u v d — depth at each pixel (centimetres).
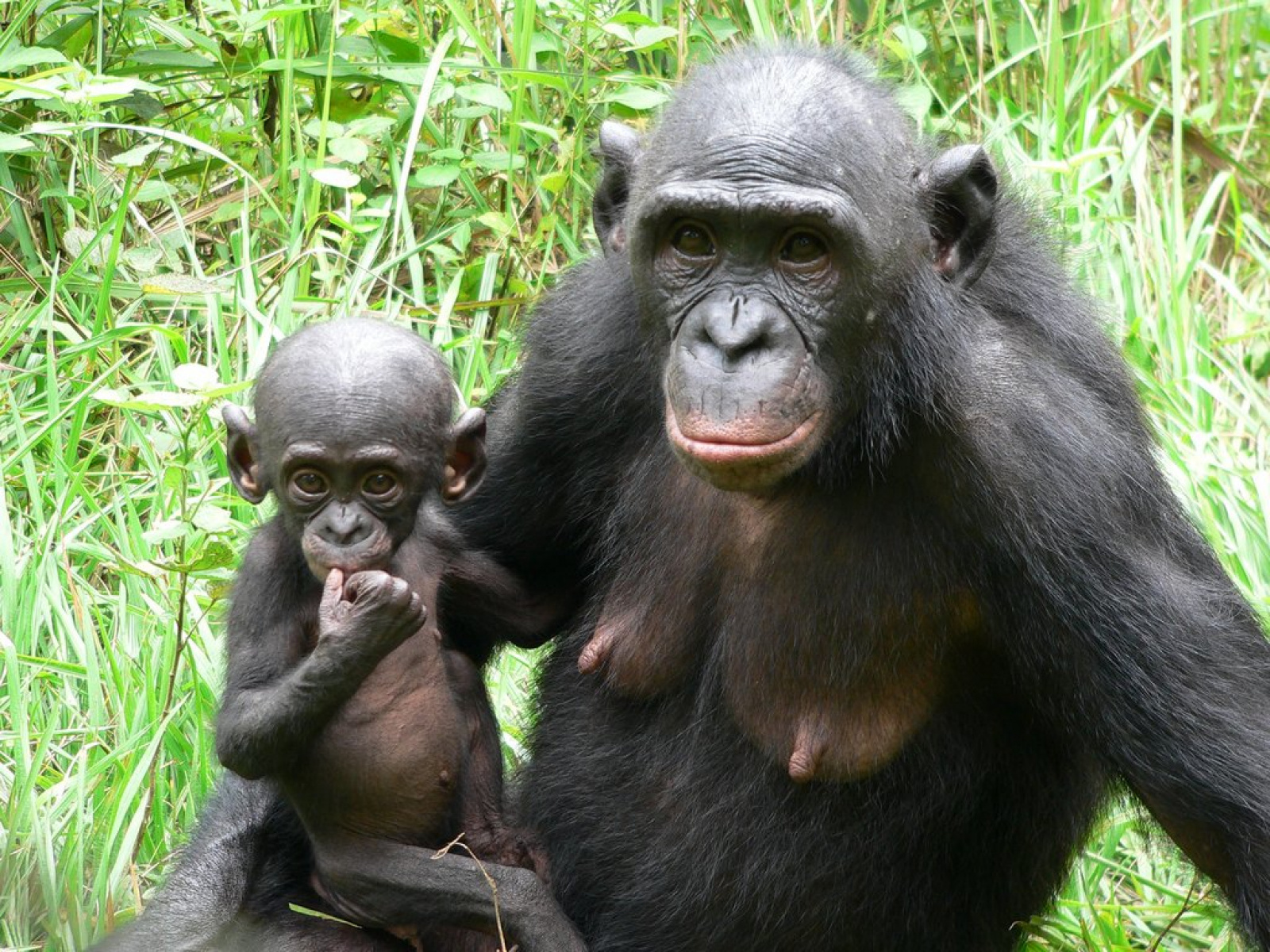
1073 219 1409
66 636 1041
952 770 808
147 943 841
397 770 812
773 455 691
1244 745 763
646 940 837
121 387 1181
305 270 1260
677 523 820
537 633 909
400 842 823
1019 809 829
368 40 1370
